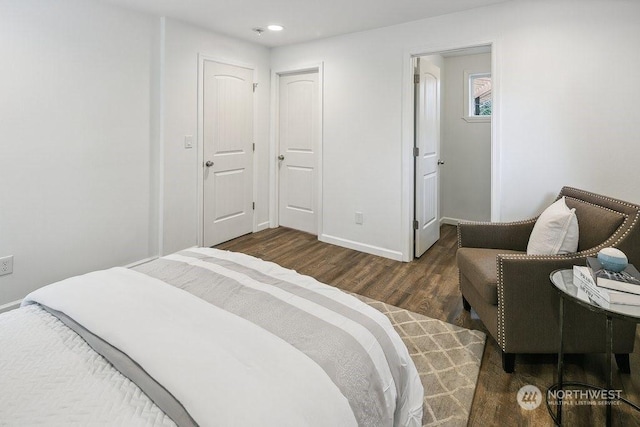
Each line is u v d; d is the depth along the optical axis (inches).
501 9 112.8
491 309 77.6
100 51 112.8
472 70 182.7
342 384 37.2
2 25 92.2
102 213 118.0
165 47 129.3
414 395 50.7
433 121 154.7
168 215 136.9
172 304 48.5
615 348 70.7
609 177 103.0
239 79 160.7
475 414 63.0
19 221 99.5
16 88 96.0
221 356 37.2
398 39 134.6
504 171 116.3
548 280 70.0
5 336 43.7
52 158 104.6
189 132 141.5
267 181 184.4
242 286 55.8
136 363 37.3
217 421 29.5
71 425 30.4
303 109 173.6
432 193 157.9
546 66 107.5
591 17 100.7
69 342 42.9
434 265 136.9
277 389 33.3
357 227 154.6
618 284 54.7
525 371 74.4
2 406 32.4
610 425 58.1
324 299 53.1
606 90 100.9
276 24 136.6
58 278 108.7
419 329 90.4
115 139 119.1
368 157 147.8
